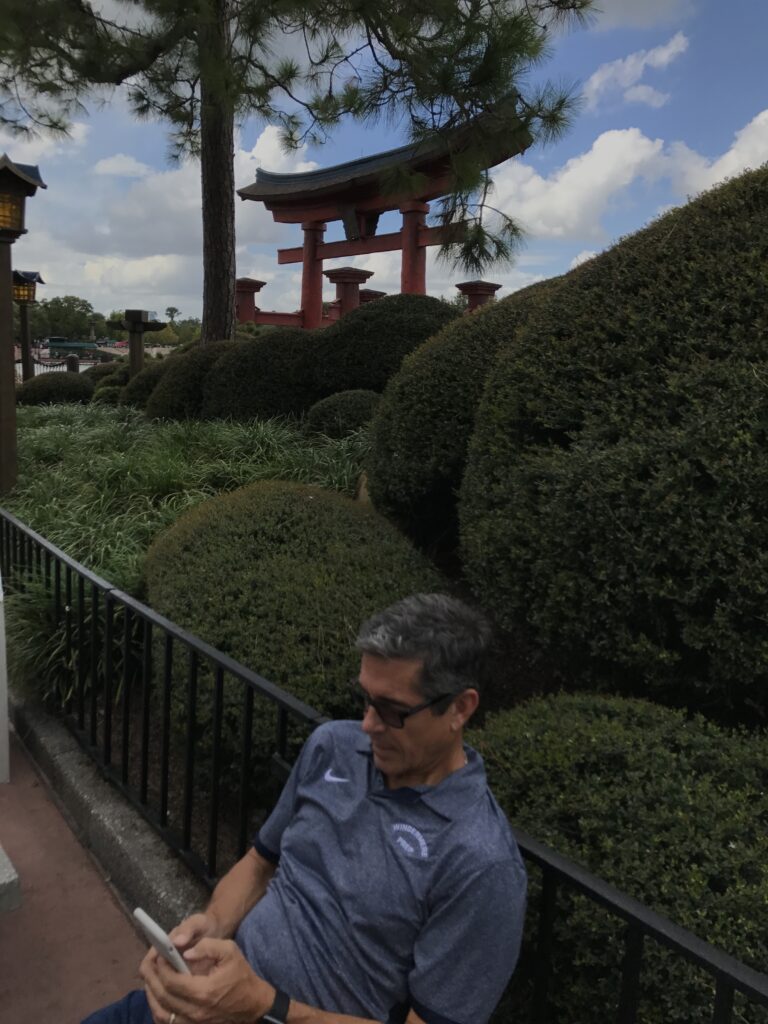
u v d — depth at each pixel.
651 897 1.55
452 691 1.39
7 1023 2.14
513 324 4.15
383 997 1.40
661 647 2.36
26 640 3.70
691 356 2.58
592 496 2.47
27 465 6.95
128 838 2.73
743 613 2.16
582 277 3.08
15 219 6.31
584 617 2.48
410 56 7.17
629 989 1.26
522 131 6.97
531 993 1.60
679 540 2.27
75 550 4.66
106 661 3.03
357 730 1.65
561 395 2.86
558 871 1.37
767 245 2.55
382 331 7.16
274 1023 1.36
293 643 2.87
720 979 1.11
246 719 2.23
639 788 1.82
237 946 1.50
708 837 1.68
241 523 3.77
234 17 7.59
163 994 1.37
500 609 2.89
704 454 2.30
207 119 9.24
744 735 2.23
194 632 2.97
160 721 3.53
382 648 1.39
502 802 1.91
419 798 1.43
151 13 7.55
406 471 4.18
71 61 8.20
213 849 2.42
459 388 4.08
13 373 6.40
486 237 7.22
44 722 3.62
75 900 2.65
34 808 3.20
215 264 9.88
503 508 2.93
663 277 2.76
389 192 8.33
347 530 3.76
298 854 1.56
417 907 1.36
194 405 8.29
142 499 5.56
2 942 2.44
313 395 7.50
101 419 8.77
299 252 19.14
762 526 2.16
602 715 2.16
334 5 7.17
